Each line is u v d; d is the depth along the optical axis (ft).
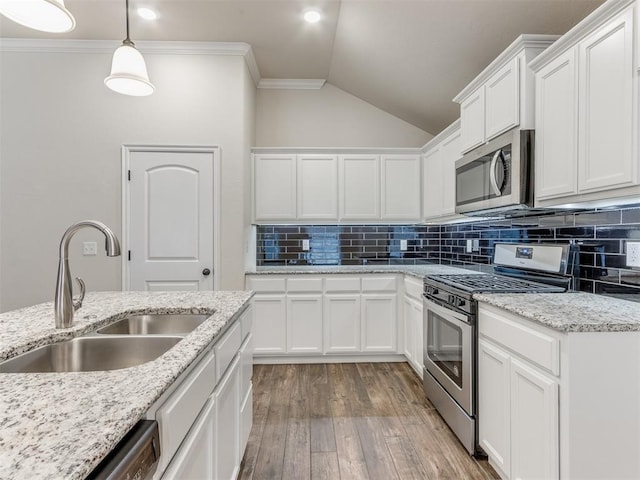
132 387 2.52
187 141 9.80
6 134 9.55
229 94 9.85
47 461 1.71
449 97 9.78
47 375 2.73
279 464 5.83
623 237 5.32
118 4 8.02
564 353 4.12
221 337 4.43
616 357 4.10
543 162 5.48
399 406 7.78
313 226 12.12
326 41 9.71
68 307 4.27
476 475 5.56
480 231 9.66
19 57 9.55
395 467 5.76
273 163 11.18
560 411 4.18
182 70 9.80
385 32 8.46
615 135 4.24
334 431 6.80
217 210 9.86
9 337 3.87
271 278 10.23
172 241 9.82
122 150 9.69
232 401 4.89
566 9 5.87
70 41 9.47
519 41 5.72
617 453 4.11
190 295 6.27
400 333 10.36
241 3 8.04
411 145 12.59
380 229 12.26
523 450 4.77
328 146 12.43
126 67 5.65
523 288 6.31
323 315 10.30
